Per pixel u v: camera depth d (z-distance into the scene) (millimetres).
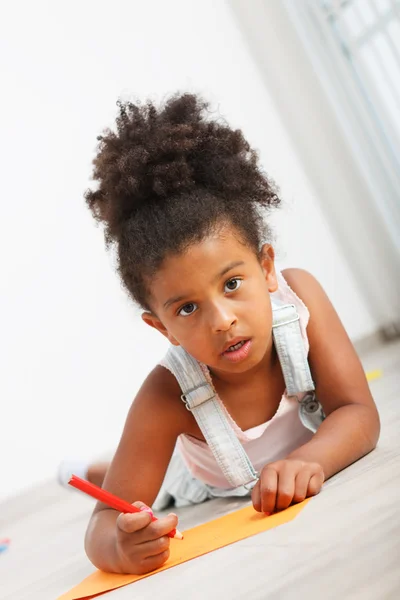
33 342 2361
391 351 2441
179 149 984
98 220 1087
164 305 936
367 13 2379
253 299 922
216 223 934
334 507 784
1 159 2414
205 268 907
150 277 941
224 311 897
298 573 618
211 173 993
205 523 998
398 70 2348
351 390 1067
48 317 2387
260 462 1123
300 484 874
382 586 526
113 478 1037
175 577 767
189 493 1283
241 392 1082
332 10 2516
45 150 2443
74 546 1331
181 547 889
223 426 1066
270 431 1108
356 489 824
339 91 2607
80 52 2514
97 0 2564
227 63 2701
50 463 2311
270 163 2717
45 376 2357
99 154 1067
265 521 842
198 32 2680
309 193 2744
